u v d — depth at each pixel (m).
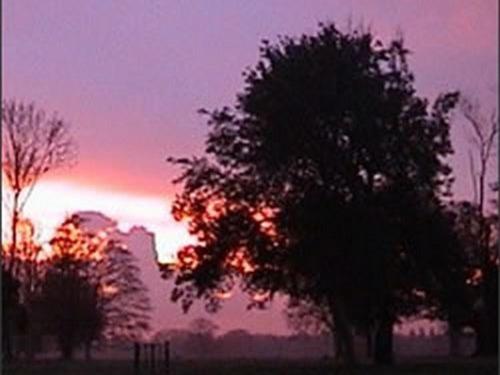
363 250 65.19
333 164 66.56
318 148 66.81
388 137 67.31
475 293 77.88
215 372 61.66
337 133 67.06
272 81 68.06
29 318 97.25
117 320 115.19
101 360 90.19
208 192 70.19
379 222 65.88
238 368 66.06
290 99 67.38
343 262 65.44
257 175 68.19
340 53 67.88
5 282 84.88
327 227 65.88
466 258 72.62
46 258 102.50
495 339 77.31
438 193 69.56
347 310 68.00
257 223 69.00
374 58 68.88
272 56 68.75
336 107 66.75
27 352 99.62
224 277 71.25
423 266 68.50
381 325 69.44
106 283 113.31
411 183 67.88
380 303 67.19
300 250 66.12
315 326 114.12
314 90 67.19
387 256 65.44
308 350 121.88
